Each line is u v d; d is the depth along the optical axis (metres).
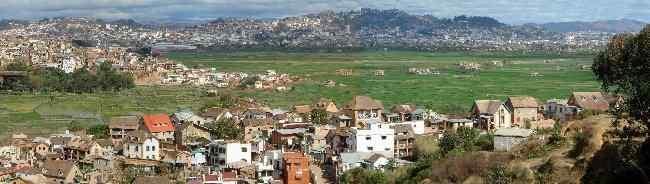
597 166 110.81
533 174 118.06
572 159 117.94
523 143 142.88
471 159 137.12
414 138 196.25
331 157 190.88
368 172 159.75
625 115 115.50
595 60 114.88
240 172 175.75
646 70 100.94
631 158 103.88
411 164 166.88
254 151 192.62
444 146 178.50
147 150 193.38
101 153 196.50
